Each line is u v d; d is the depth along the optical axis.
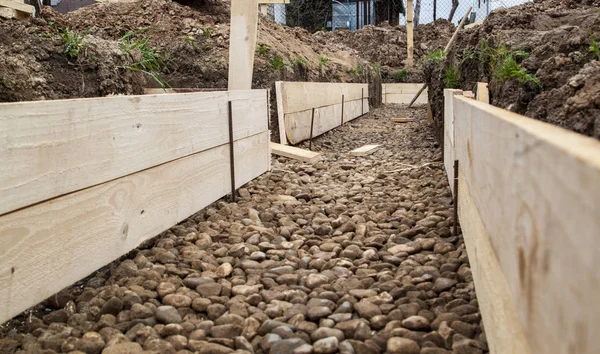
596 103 1.80
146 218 2.29
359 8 19.53
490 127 1.32
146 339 1.62
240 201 3.26
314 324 1.70
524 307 0.94
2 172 1.50
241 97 3.35
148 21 6.51
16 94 3.09
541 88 2.62
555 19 4.10
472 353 1.48
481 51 4.27
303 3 18.02
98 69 3.69
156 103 2.31
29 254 1.62
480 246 1.57
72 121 1.77
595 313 0.58
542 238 0.80
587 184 0.60
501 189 1.16
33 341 1.60
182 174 2.60
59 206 1.74
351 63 10.84
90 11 6.83
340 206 3.19
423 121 8.33
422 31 16.08
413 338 1.60
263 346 1.58
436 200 3.20
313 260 2.27
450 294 1.89
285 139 5.19
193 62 5.75
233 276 2.17
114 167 2.03
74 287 1.99
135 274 2.08
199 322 1.76
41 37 3.53
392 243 2.52
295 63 6.96
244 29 4.23
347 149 5.96
